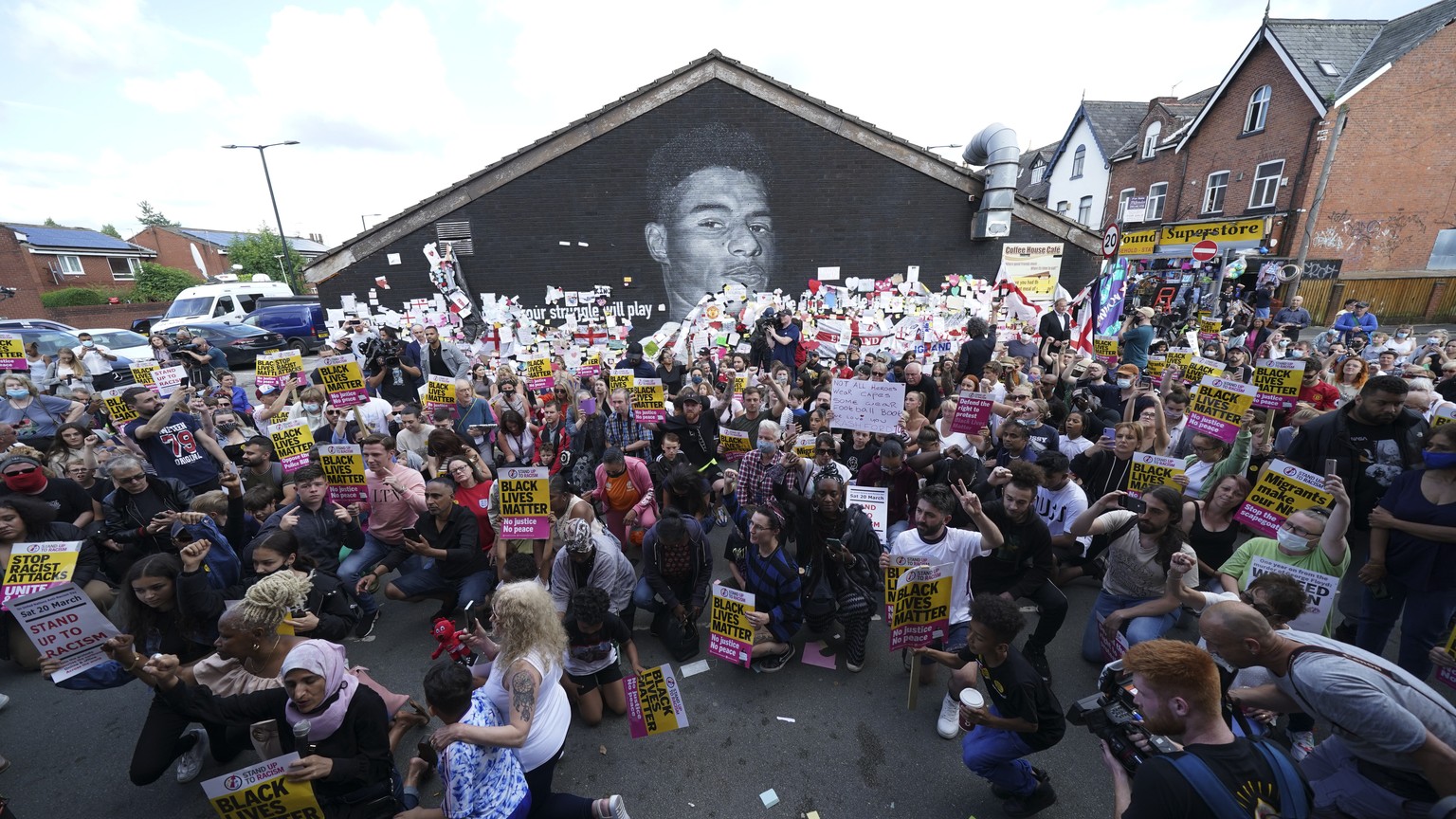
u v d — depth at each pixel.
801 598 4.40
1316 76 18.69
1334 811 2.46
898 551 4.37
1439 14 18.06
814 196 12.23
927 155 12.09
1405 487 3.51
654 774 3.50
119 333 14.79
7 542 4.25
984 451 6.19
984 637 2.73
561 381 8.09
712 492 6.71
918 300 12.84
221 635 2.89
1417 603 3.53
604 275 12.12
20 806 3.40
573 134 11.46
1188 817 1.80
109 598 4.53
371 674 4.41
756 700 4.11
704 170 11.94
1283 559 3.69
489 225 11.62
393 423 8.12
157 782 3.55
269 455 5.66
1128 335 10.19
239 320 20.08
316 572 4.29
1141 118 30.61
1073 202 32.19
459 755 2.46
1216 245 15.80
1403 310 19.50
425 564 4.97
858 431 6.38
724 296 12.45
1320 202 18.38
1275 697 2.79
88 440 6.12
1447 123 18.50
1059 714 2.79
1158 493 3.85
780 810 3.25
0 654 4.33
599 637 3.72
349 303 11.49
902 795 3.33
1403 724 2.08
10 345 8.08
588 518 4.41
